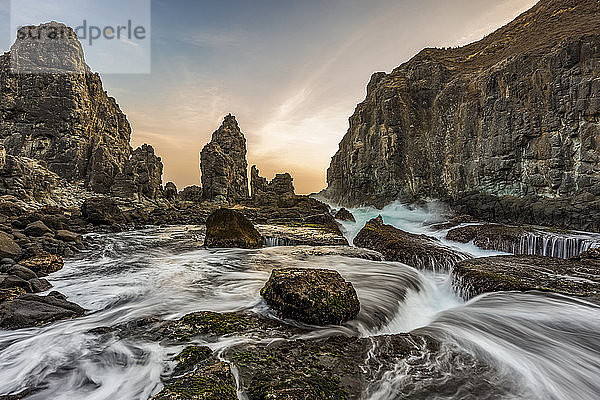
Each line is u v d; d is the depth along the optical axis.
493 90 46.03
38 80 40.72
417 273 11.05
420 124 60.53
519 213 35.25
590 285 8.56
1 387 4.02
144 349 4.84
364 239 17.06
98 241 16.95
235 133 57.34
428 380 4.25
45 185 27.52
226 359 4.44
